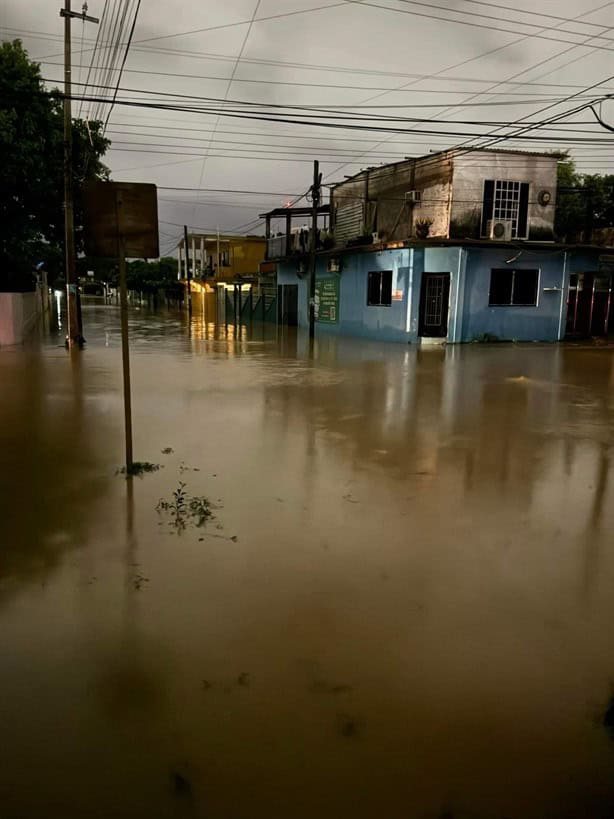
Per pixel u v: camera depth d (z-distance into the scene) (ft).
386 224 79.10
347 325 79.25
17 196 70.49
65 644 10.18
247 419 27.27
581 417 28.81
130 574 12.59
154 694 8.99
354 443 23.38
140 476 18.98
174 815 6.99
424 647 10.23
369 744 8.08
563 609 11.53
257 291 114.93
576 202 98.48
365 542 14.34
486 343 67.36
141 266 248.52
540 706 8.88
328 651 10.09
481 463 21.01
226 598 11.69
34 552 13.57
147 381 37.93
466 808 7.14
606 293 74.95
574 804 7.23
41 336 73.20
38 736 8.16
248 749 7.97
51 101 67.82
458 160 67.00
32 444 22.67
